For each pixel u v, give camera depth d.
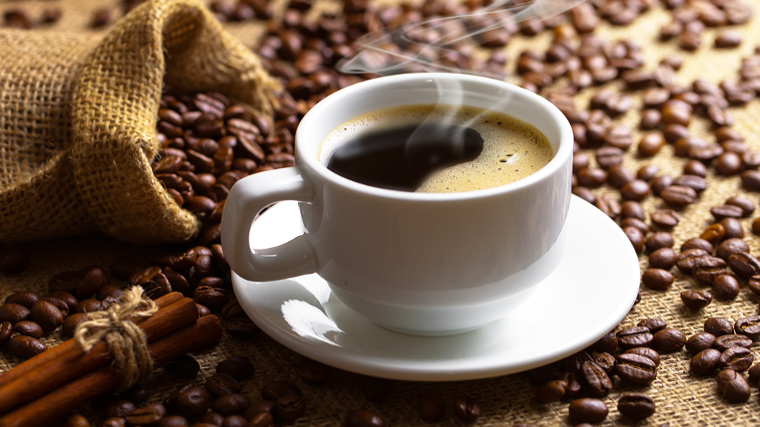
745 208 0.52
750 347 0.44
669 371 0.44
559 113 0.43
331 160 0.43
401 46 0.67
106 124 0.48
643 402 0.42
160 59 0.51
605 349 0.44
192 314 0.43
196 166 0.53
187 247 0.50
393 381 0.43
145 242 0.50
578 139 0.58
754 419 0.42
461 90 0.45
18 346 0.44
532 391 0.43
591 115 0.60
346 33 0.69
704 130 0.59
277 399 0.42
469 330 0.43
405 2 0.76
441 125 0.45
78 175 0.48
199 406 0.42
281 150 0.56
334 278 0.42
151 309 0.42
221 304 0.46
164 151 0.52
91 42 0.56
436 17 0.72
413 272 0.40
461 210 0.39
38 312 0.45
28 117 0.51
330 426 0.42
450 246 0.40
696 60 0.66
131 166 0.47
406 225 0.40
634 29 0.71
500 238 0.40
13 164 0.50
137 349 0.42
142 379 0.42
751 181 0.54
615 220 0.53
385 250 0.40
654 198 0.54
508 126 0.45
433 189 0.42
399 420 0.42
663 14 0.74
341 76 0.64
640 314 0.47
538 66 0.64
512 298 0.42
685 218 0.53
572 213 0.47
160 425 0.41
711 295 0.47
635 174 0.56
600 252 0.45
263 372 0.44
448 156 0.43
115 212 0.49
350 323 0.43
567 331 0.42
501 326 0.43
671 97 0.61
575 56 0.66
